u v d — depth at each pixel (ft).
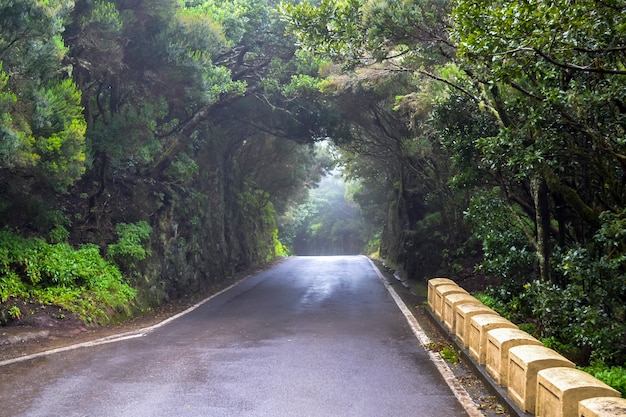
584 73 27.04
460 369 26.96
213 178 83.66
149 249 54.54
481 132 38.06
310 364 27.84
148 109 50.67
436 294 41.04
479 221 40.34
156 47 50.78
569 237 39.93
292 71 70.90
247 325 40.55
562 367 18.38
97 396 22.18
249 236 109.29
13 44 35.01
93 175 54.70
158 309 51.78
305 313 46.52
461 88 38.09
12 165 34.58
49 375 25.67
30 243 42.39
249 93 72.28
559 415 16.01
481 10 23.24
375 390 23.16
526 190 39.19
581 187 34.96
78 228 50.88
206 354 30.30
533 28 21.81
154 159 60.95
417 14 34.53
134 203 57.16
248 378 25.05
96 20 44.16
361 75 54.80
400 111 64.90
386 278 80.43
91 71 48.57
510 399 20.63
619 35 22.84
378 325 40.14
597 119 27.12
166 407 20.76
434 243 72.79
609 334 24.86
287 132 79.56
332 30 35.99
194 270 67.00
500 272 37.40
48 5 35.22
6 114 32.04
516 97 31.83
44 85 39.19
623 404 14.19
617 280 26.30
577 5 21.21
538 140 28.25
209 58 56.18
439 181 66.85
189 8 58.13
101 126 48.70
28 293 39.24
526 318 37.47
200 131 76.84
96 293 42.93
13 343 33.37
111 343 33.88
